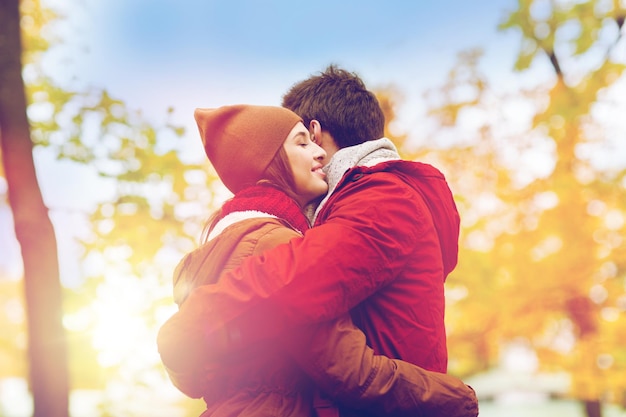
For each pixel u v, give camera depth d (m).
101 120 5.04
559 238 7.56
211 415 1.58
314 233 1.57
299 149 1.83
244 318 1.51
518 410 16.05
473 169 7.59
